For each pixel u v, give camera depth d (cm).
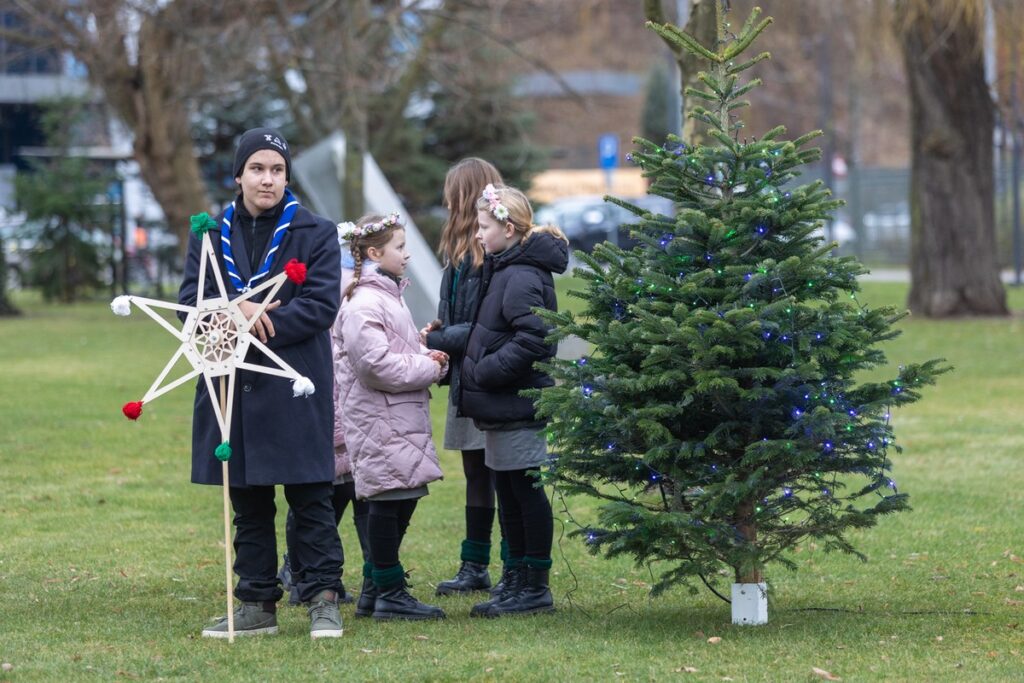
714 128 902
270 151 895
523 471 961
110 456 1733
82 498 1466
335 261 900
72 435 1880
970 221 3575
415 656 833
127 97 3950
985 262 3591
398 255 966
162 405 2191
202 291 867
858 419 866
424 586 1084
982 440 1825
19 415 2050
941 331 3206
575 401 863
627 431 862
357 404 948
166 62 3831
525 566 991
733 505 866
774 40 7081
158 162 3991
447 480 1596
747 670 787
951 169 3572
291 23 3675
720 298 873
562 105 6178
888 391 880
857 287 891
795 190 887
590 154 8969
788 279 871
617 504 857
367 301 943
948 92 3550
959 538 1228
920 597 1006
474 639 877
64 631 909
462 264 1018
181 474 1622
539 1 4338
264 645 863
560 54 7631
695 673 781
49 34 4269
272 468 870
